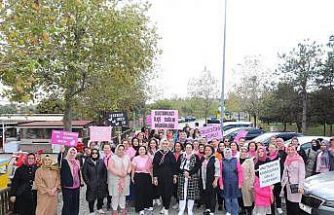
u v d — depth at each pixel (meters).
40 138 35.28
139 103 45.78
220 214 11.93
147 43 20.88
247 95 49.41
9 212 11.11
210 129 16.45
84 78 18.67
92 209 11.88
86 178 11.77
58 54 16.23
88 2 17.22
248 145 12.04
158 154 11.99
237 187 11.35
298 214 10.38
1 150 36.56
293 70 41.47
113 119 25.06
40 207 10.03
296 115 43.38
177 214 11.96
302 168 10.27
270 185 10.34
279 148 11.76
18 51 9.99
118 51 18.53
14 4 10.68
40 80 17.59
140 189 11.80
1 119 40.53
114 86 20.59
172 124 18.22
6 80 11.51
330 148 12.95
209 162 11.58
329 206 8.88
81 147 16.88
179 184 11.62
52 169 10.21
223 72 30.16
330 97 40.47
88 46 17.45
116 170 11.49
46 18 13.08
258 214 10.80
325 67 40.22
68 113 19.48
